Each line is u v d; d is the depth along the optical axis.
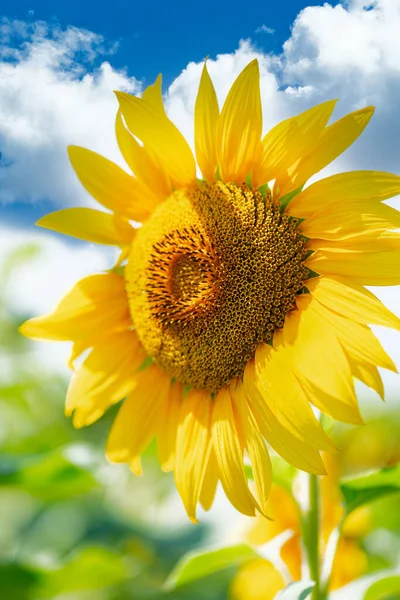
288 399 0.56
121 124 0.62
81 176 0.64
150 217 0.64
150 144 0.62
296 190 0.59
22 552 0.82
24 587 0.64
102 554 0.65
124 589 0.77
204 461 0.61
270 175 0.59
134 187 0.64
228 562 0.62
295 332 0.57
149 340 0.64
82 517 0.83
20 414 0.90
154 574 0.78
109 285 0.65
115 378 0.65
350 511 0.59
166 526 0.82
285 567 0.60
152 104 0.61
